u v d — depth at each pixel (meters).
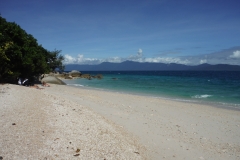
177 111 14.23
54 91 19.62
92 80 53.44
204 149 7.93
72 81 49.16
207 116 13.16
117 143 6.62
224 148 8.16
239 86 35.03
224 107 16.47
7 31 18.84
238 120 12.39
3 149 4.73
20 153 4.70
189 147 8.02
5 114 7.25
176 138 8.88
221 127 10.90
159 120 11.59
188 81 49.34
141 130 9.50
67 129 6.70
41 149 5.06
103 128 7.78
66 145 5.55
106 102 16.06
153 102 17.44
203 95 23.50
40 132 6.05
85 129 7.09
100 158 5.26
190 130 10.17
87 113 9.73
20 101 9.54
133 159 5.83
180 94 24.47
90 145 5.89
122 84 40.06
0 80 17.33
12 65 18.14
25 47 20.61
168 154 7.23
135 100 18.16
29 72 21.72
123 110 13.48
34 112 7.95
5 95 10.55
